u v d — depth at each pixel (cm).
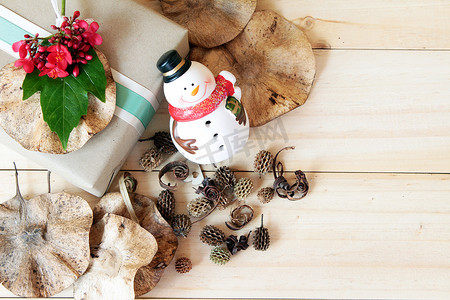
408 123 59
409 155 59
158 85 54
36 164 57
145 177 58
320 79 59
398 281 58
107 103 52
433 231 58
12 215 54
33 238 54
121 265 54
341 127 59
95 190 53
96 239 54
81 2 53
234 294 57
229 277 57
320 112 59
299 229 58
